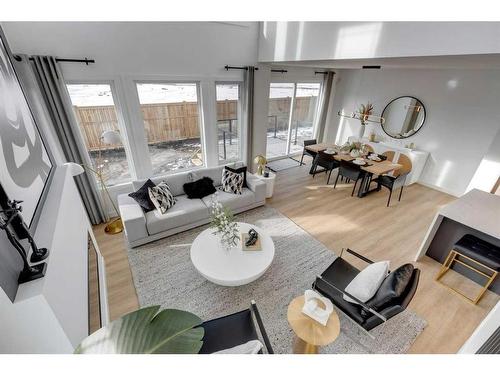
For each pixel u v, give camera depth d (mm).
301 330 1747
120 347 930
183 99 4066
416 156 4852
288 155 6754
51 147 2994
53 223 1469
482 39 1536
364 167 4344
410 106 5117
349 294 1907
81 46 2924
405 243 3350
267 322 2242
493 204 2781
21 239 1284
